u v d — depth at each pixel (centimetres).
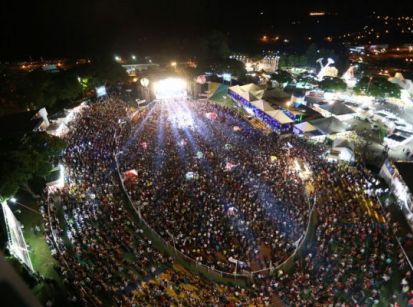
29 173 3098
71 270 2380
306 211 3089
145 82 6494
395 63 11050
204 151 4369
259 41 15400
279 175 3734
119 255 2573
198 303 2178
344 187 3547
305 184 3609
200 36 11488
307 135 4906
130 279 2359
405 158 4259
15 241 2392
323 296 2233
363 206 3216
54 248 2588
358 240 2714
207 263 2547
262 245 2723
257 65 10131
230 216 3003
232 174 3738
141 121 5569
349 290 2278
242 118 5816
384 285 2312
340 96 6700
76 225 2875
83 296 2172
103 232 2809
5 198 2748
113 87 7594
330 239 2747
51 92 5856
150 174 3741
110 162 4062
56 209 3103
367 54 12800
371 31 19362
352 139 4762
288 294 2261
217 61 9069
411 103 6175
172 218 2959
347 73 8138
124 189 3481
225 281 2411
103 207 3127
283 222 2961
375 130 5022
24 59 11675
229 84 7800
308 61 9812
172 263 2545
